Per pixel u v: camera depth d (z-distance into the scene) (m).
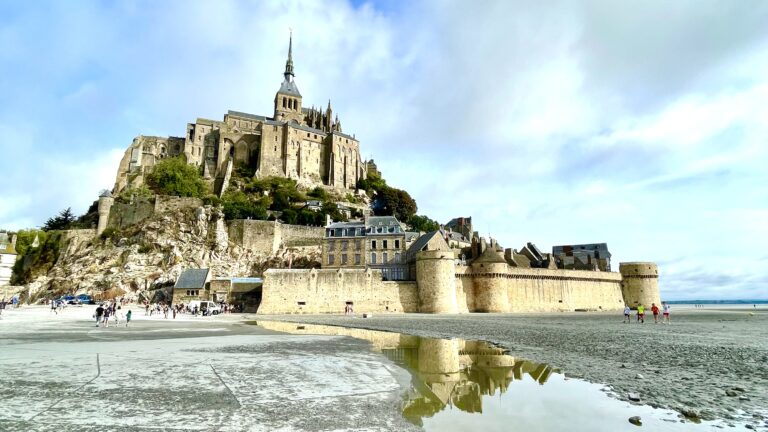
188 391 12.62
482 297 71.75
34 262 94.50
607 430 10.12
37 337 26.55
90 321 43.31
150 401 11.40
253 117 156.38
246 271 85.88
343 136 153.25
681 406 12.19
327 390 13.48
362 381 15.01
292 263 86.50
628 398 13.24
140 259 82.75
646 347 25.28
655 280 94.19
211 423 9.74
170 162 124.31
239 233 91.75
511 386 15.30
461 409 12.11
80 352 19.88
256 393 12.70
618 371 17.80
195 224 91.38
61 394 11.85
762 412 11.48
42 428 8.98
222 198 112.56
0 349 20.58
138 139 140.12
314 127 176.38
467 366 19.39
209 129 143.25
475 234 113.56
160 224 89.88
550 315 64.81
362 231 79.56
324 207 113.38
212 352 20.84
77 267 85.06
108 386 12.95
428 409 12.00
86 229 96.62
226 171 129.88
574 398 13.40
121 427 9.23
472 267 73.25
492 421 10.89
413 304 67.06
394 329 37.75
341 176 149.38
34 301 80.19
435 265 66.50
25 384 12.96
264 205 112.62
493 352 23.61
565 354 22.78
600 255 113.56
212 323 44.38
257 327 39.31
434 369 18.64
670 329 38.50
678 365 19.08
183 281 72.38
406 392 13.65
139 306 72.69
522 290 75.75
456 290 70.69
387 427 10.07
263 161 138.50
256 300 70.81
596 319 54.16
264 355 20.17
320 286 66.31
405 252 77.19
